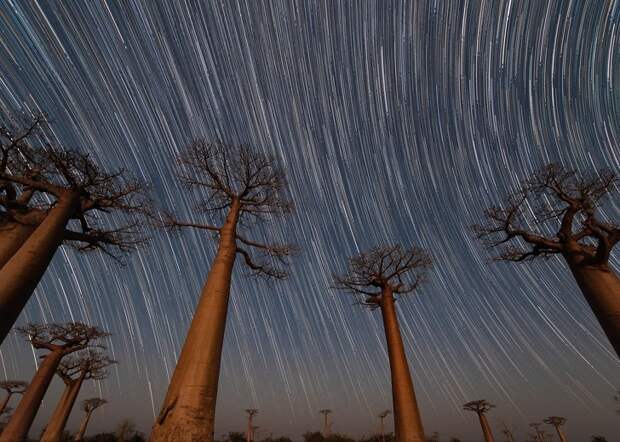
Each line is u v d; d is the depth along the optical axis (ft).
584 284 25.63
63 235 24.76
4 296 19.07
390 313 38.11
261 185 30.27
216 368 17.85
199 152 30.22
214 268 22.95
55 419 53.78
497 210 32.65
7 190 27.20
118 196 29.17
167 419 15.37
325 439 128.57
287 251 31.19
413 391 31.53
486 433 83.61
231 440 122.52
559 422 119.55
